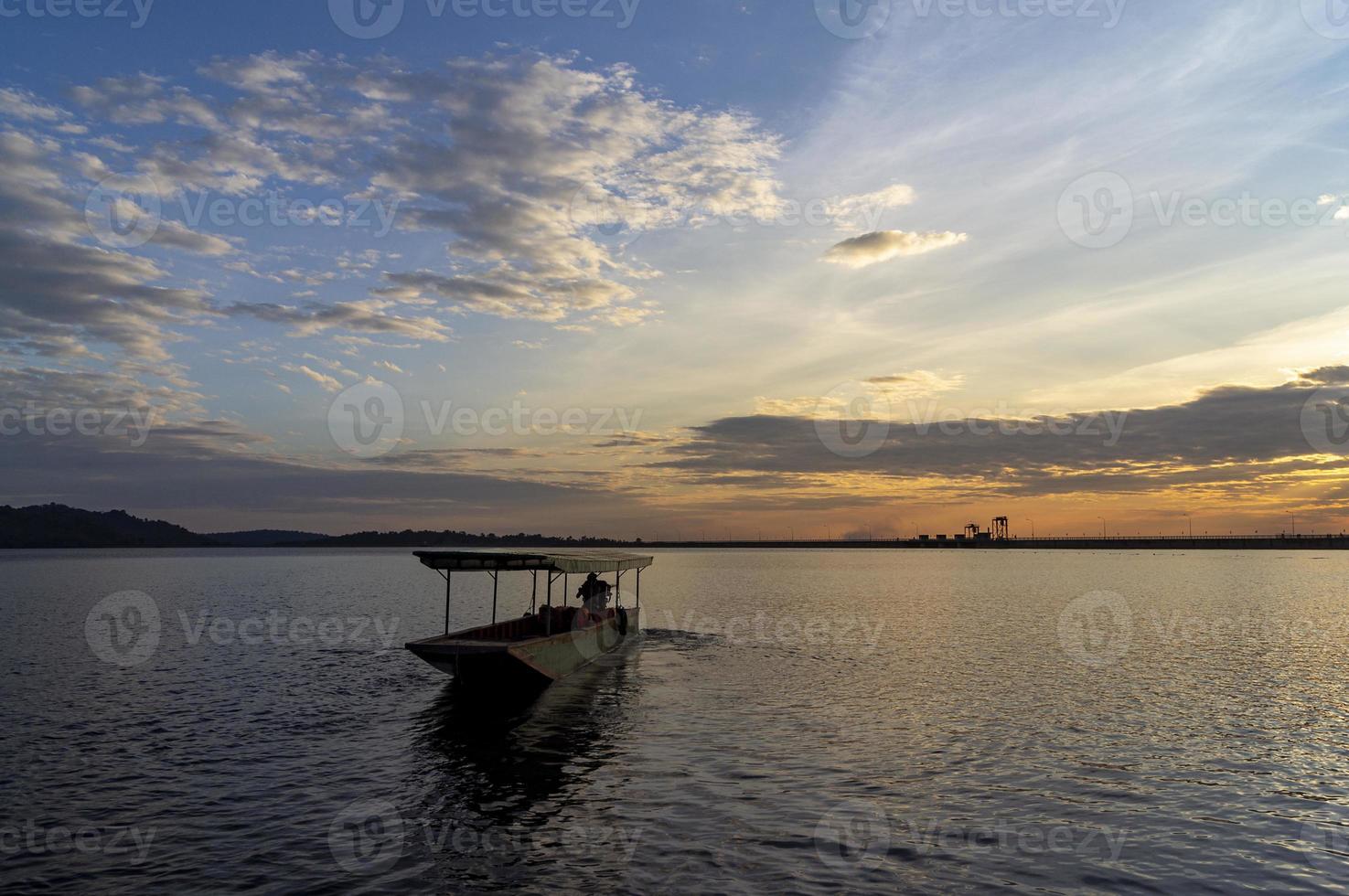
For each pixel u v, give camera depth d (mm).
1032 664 32188
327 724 21719
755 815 14586
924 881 11898
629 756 18453
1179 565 159875
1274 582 94125
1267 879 12047
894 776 16844
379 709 23562
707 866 12391
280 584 94375
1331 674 29766
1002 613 55094
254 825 14117
